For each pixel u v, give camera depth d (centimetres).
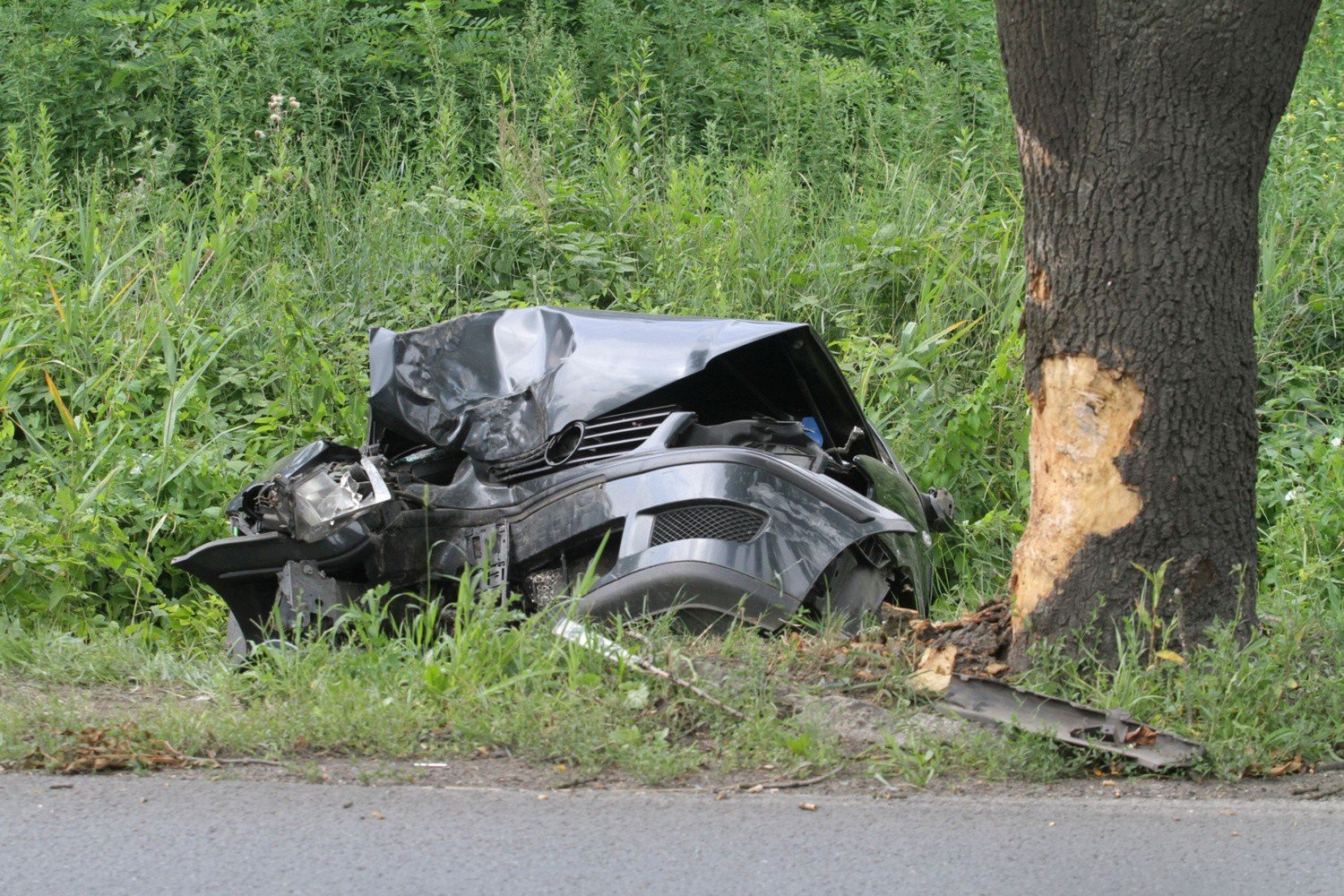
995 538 1195
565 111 1683
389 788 531
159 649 862
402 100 1808
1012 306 1394
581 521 744
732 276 1475
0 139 1658
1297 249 1530
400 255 1491
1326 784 575
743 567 713
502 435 792
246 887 423
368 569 761
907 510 956
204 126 1648
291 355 1267
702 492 728
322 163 1636
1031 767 571
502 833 479
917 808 523
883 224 1573
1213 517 654
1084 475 659
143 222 1545
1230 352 652
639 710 609
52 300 1277
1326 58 1906
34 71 1705
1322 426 1355
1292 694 644
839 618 743
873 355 1316
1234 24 627
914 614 746
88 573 999
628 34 1914
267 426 1194
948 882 444
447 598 782
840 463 906
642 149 1722
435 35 1781
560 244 1502
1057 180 655
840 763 573
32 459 1091
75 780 534
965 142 1631
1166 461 647
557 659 654
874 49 2119
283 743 580
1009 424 1296
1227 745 591
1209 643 653
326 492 734
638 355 812
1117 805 538
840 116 1852
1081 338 654
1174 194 638
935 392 1348
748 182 1588
